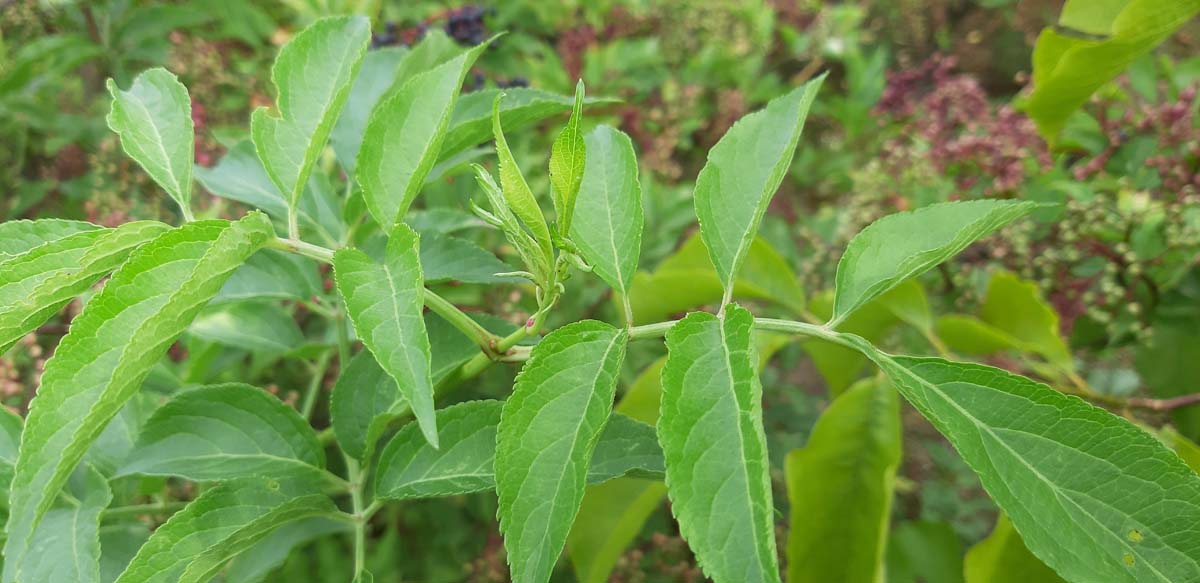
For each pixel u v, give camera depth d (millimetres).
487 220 191
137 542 296
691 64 984
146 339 164
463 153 293
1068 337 490
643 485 359
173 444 249
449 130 250
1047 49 354
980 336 389
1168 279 456
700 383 165
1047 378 419
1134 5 290
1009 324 434
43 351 445
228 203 477
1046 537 167
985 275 497
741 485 149
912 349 485
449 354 259
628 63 829
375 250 229
